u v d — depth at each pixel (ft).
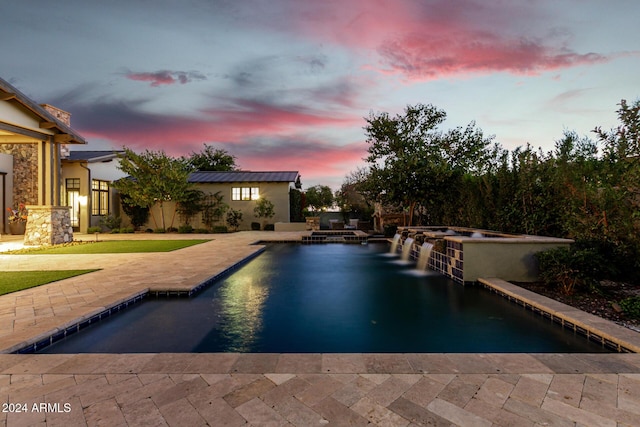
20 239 46.11
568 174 19.93
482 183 30.25
